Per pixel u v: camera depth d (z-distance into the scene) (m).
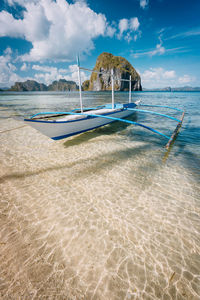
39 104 22.09
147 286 1.83
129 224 2.69
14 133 8.04
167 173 4.30
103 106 10.66
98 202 3.20
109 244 2.34
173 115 13.21
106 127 9.32
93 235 2.48
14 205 3.08
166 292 1.77
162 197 3.37
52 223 2.69
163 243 2.37
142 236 2.47
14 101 27.33
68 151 5.69
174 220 2.79
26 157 5.17
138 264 2.07
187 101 26.50
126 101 25.89
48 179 3.96
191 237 2.47
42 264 2.04
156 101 26.28
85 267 2.02
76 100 29.20
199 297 1.73
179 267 2.04
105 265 2.05
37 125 5.21
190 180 3.99
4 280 1.86
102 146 6.21
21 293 1.74
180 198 3.33
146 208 3.06
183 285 1.85
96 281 1.87
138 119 11.77
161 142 6.78
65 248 2.26
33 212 2.92
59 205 3.10
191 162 4.95
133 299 1.71
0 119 11.49
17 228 2.57
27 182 3.83
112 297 1.72
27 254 2.16
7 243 2.31
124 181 3.92
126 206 3.10
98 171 4.36
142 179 4.02
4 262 2.05
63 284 1.83
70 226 2.63
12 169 4.39
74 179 3.97
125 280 1.89
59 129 5.84
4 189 3.55
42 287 1.80
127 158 5.18
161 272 1.98
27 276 1.91
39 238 2.41
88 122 6.90
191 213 2.94
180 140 7.03
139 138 7.30
